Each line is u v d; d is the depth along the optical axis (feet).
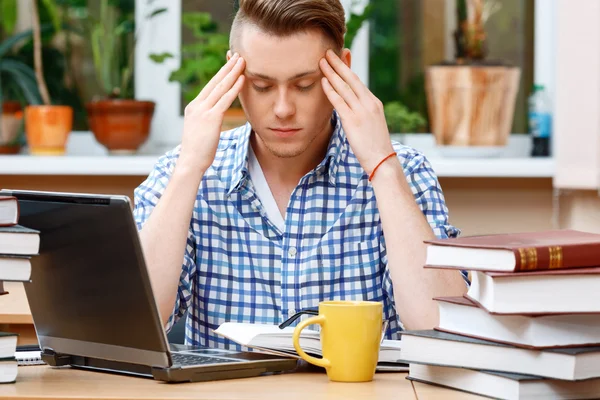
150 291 4.98
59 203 5.20
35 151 11.51
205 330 7.02
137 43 12.00
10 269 4.98
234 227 7.04
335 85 6.32
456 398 4.72
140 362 5.18
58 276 5.38
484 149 10.94
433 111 11.08
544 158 11.03
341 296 6.98
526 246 4.71
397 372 5.54
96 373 5.45
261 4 6.17
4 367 5.07
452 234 7.02
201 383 5.11
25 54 12.05
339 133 7.08
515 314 4.65
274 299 6.97
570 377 4.57
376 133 6.35
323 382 5.16
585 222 10.24
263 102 6.29
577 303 4.72
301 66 6.14
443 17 11.66
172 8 11.95
